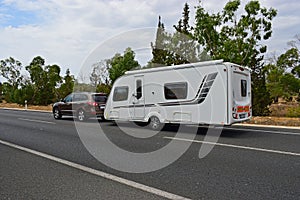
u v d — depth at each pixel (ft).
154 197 13.14
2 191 14.07
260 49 52.16
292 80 75.46
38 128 38.91
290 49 73.41
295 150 23.12
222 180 15.49
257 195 13.28
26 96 106.11
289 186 14.46
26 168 18.25
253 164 18.78
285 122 41.63
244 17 50.08
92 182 15.39
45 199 13.00
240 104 31.09
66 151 23.38
